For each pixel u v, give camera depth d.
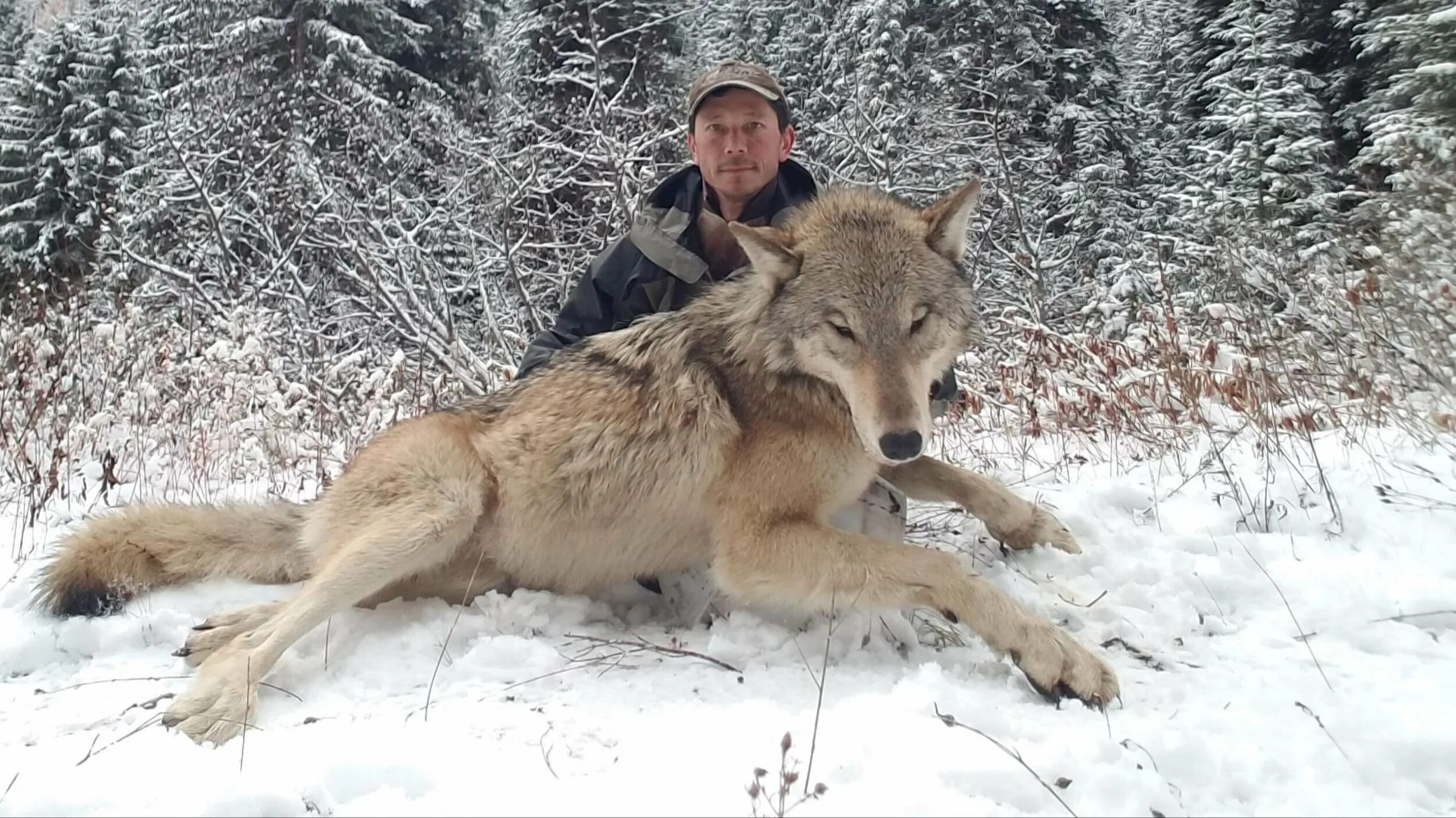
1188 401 5.58
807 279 3.13
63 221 17.59
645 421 3.28
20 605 3.45
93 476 5.32
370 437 6.00
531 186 10.04
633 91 15.26
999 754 2.03
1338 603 3.05
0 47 30.92
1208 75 22.11
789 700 2.52
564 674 2.72
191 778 2.01
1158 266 8.34
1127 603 3.25
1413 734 2.16
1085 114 19.08
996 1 19.39
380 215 11.08
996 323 9.02
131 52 19.92
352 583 3.01
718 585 3.18
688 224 4.56
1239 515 3.96
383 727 2.33
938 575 2.82
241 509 3.84
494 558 3.47
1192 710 2.42
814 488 3.12
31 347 7.06
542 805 1.83
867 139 11.04
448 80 20.62
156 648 3.11
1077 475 4.87
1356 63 19.52
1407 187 8.29
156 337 7.95
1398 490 4.08
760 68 4.71
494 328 7.98
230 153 12.02
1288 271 8.32
